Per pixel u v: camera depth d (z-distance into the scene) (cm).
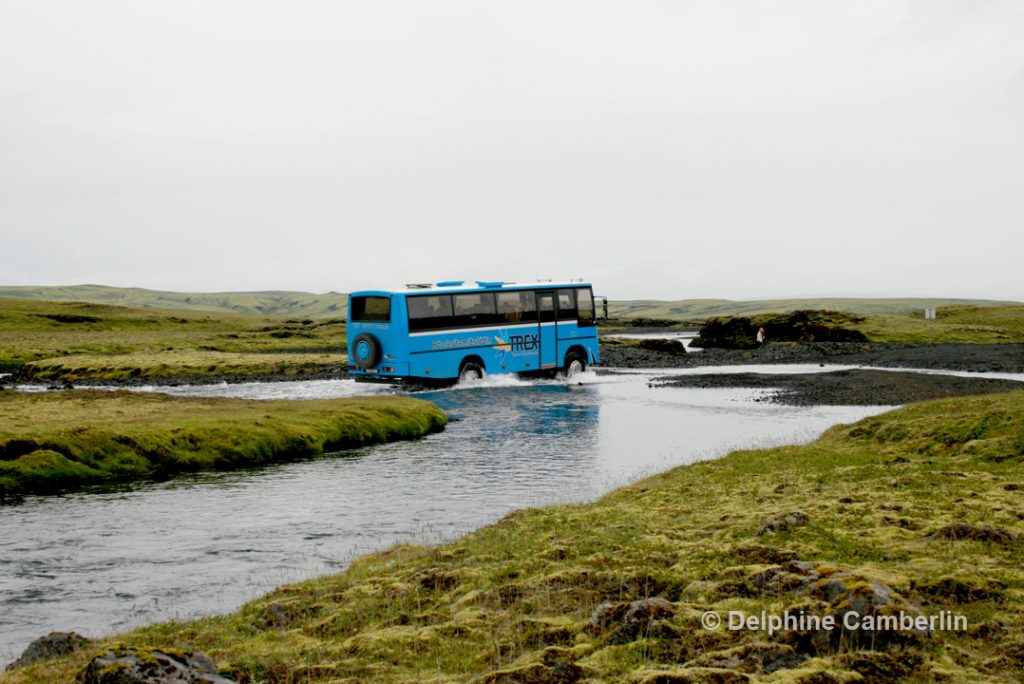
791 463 2336
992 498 1539
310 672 935
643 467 2786
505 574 1313
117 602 1477
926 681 764
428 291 5394
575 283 6328
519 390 5588
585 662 870
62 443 2772
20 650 1247
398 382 5372
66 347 11925
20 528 2039
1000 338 10706
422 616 1148
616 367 7950
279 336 16138
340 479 2672
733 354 9456
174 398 4397
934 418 2661
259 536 1945
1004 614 933
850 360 7938
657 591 1157
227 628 1198
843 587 945
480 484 2552
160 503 2322
